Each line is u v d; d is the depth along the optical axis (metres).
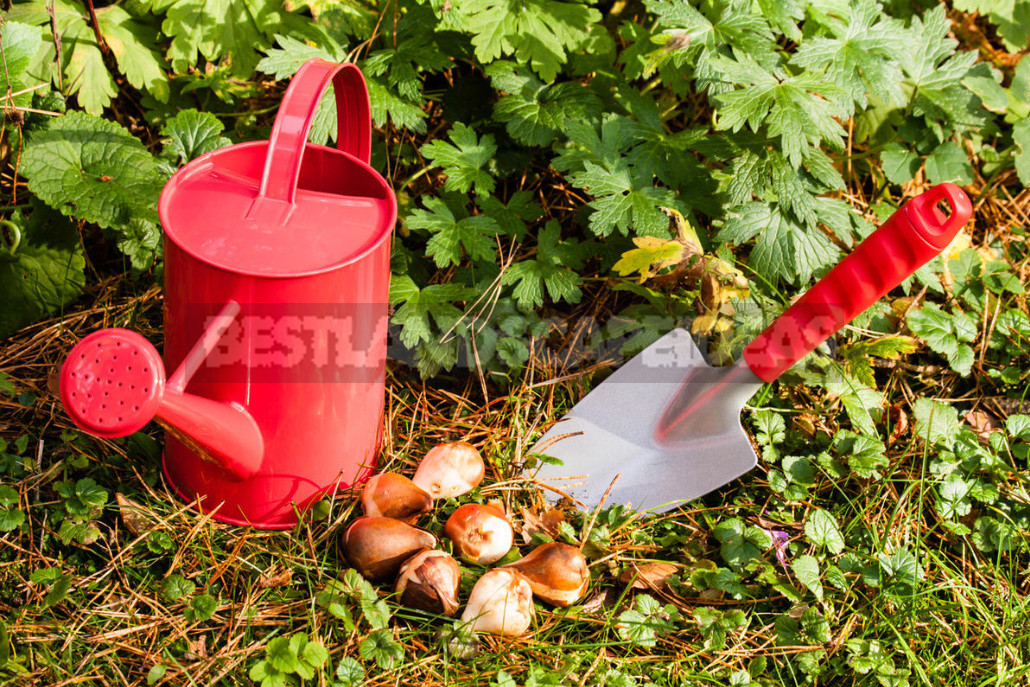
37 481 1.42
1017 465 1.70
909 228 1.28
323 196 1.28
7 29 1.62
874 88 1.66
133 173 1.55
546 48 1.73
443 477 1.45
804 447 1.68
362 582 1.28
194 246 1.15
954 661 1.34
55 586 1.24
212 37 1.74
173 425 1.14
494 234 1.70
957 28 2.40
